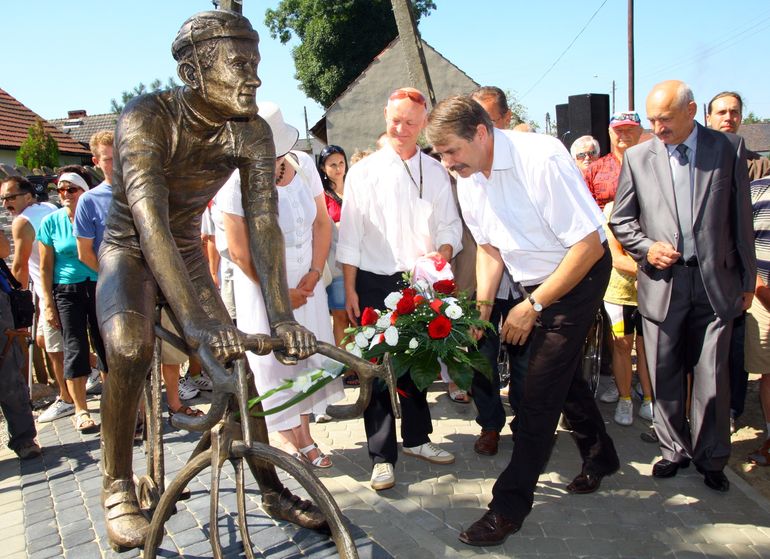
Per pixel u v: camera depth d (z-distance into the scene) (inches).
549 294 117.3
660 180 148.4
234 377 71.2
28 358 231.8
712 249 140.8
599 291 121.7
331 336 152.7
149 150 87.7
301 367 142.2
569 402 141.2
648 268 149.8
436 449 162.2
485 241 138.9
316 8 1188.5
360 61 1206.9
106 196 175.8
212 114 91.4
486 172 125.0
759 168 202.2
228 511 115.1
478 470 157.8
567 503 141.0
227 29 85.0
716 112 207.8
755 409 202.7
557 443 173.6
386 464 147.6
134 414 99.5
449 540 126.0
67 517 120.5
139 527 102.3
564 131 316.2
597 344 183.6
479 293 141.3
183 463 141.6
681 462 152.6
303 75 1232.8
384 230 151.6
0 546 113.0
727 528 129.8
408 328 121.9
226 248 145.5
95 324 185.5
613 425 184.9
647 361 154.3
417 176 150.6
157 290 101.0
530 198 120.6
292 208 141.8
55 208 236.7
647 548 122.7
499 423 166.9
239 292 141.9
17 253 221.3
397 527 115.9
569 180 116.9
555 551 121.9
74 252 182.7
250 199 97.4
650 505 139.5
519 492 122.8
